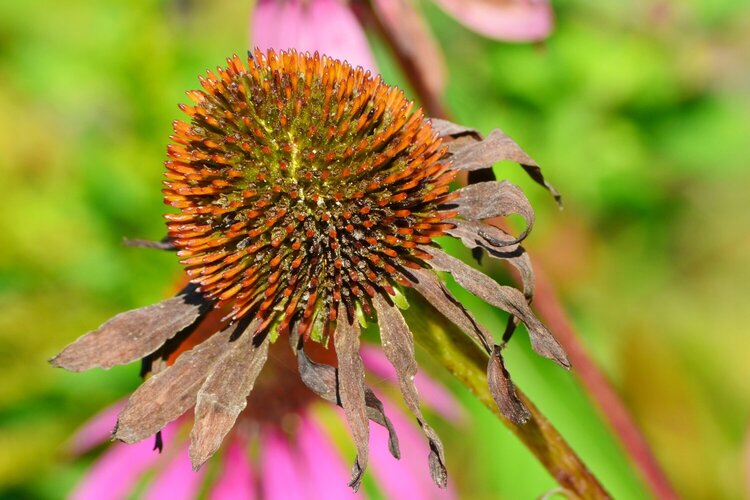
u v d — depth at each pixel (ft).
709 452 1.23
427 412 1.22
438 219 0.87
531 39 1.05
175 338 0.88
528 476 1.16
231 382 0.85
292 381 1.08
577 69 1.27
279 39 1.07
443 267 0.86
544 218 1.27
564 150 1.27
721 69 1.28
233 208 0.87
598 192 1.28
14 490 1.18
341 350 0.85
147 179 1.21
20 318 1.18
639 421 1.24
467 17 1.05
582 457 1.13
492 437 1.18
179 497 1.07
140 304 1.19
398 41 1.06
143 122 1.23
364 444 0.83
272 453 1.07
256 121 0.88
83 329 1.19
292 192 0.86
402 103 0.88
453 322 0.85
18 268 1.20
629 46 1.27
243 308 0.86
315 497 1.06
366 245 0.86
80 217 1.21
